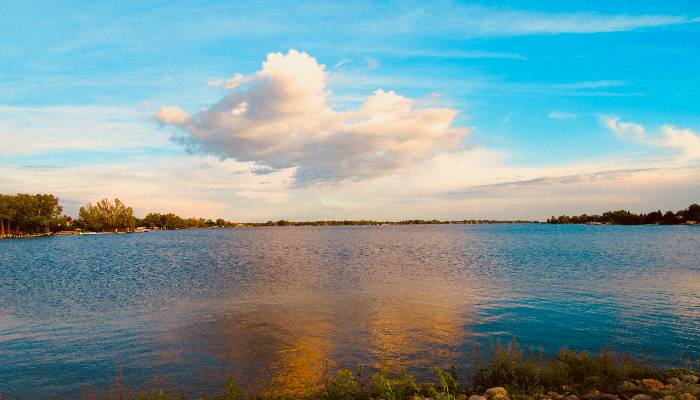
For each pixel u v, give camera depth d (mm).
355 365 18297
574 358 16234
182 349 21047
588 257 72812
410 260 71562
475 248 105625
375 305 31375
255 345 21500
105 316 29250
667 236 162250
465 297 34531
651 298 33406
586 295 35000
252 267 62094
